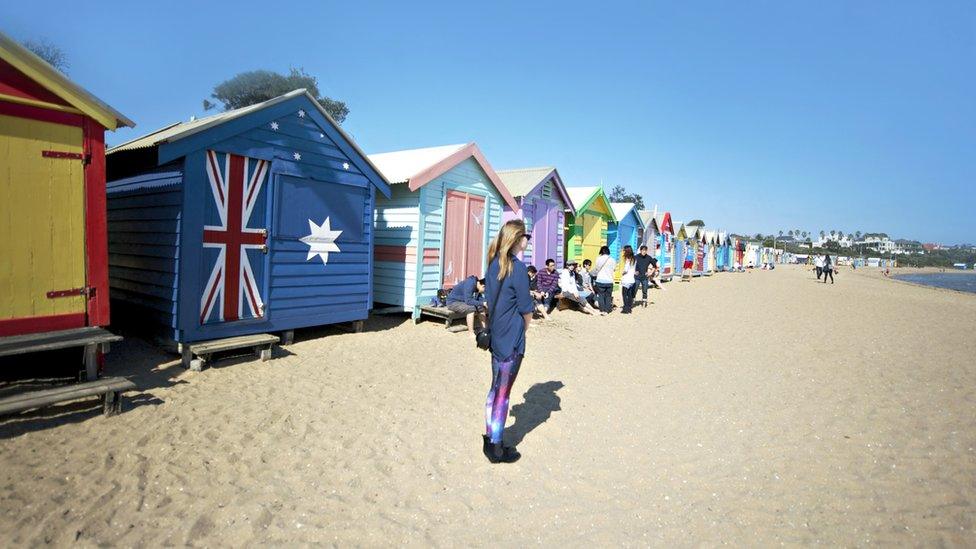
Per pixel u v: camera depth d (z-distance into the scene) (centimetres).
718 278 3459
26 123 516
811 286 3197
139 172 778
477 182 1227
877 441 563
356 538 358
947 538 382
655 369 853
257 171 763
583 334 1116
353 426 534
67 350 591
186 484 404
